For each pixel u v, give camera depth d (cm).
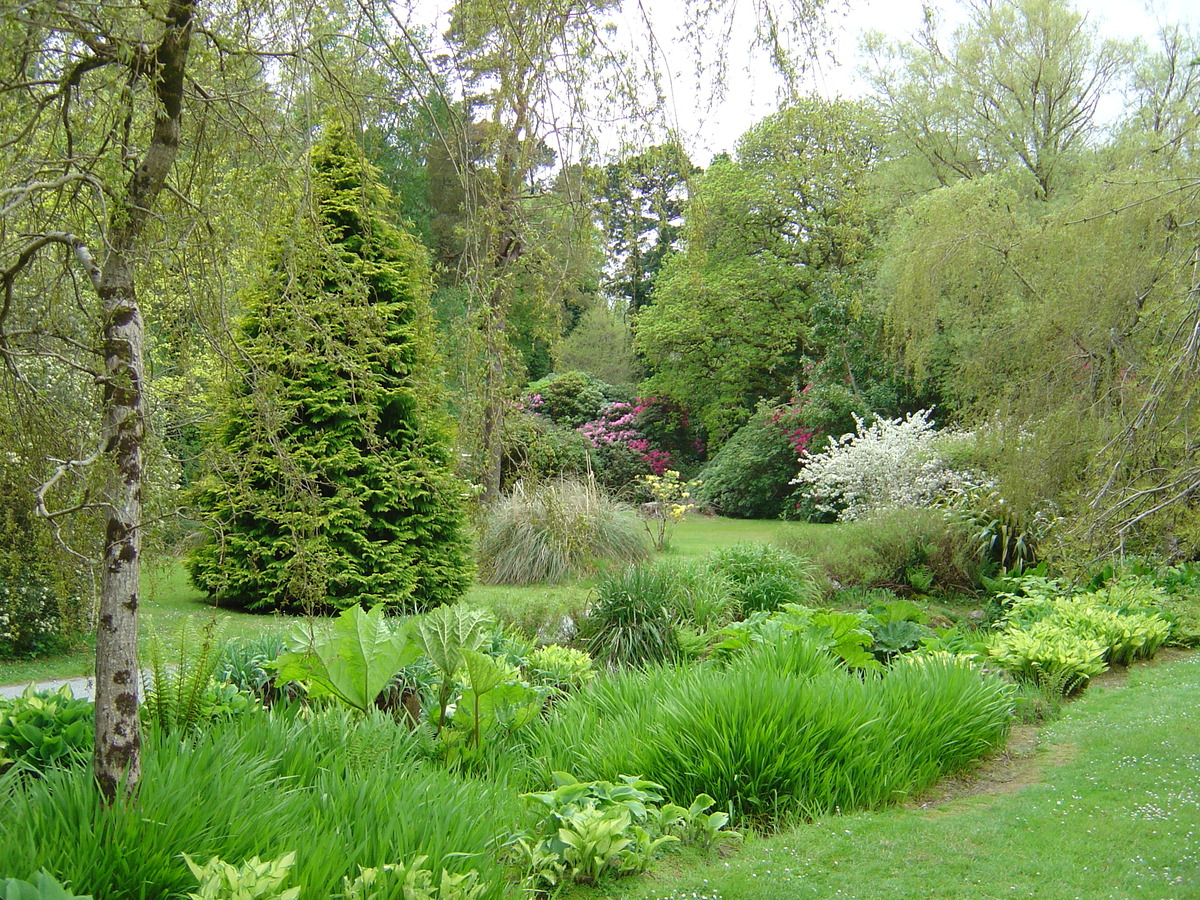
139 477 303
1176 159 774
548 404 2947
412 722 528
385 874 288
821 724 468
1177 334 579
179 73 293
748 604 984
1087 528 596
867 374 2306
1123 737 548
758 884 355
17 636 796
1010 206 1148
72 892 256
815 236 2242
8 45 236
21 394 335
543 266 379
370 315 332
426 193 1279
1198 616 886
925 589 1214
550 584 1205
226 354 323
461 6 346
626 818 359
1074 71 1911
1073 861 374
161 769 337
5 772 386
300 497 340
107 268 294
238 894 253
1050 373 834
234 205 310
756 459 2475
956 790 484
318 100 330
